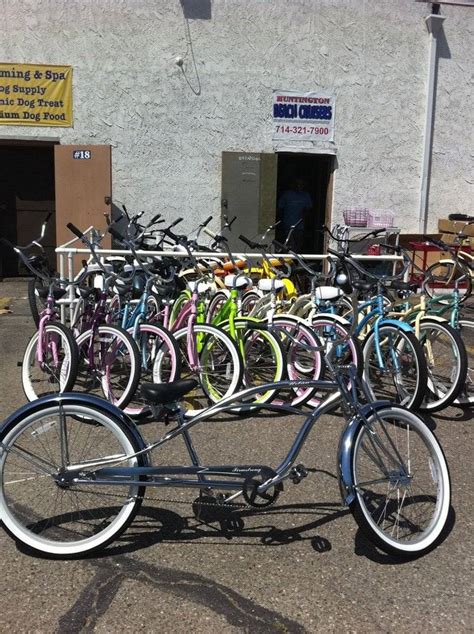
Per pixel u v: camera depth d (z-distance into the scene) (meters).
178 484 2.77
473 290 7.72
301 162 9.70
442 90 9.35
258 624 2.36
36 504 3.05
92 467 2.77
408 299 4.75
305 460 3.71
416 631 2.34
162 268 5.33
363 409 2.84
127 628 2.33
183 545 2.86
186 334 4.41
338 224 9.20
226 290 5.08
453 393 4.25
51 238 9.86
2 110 8.56
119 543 2.87
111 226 6.30
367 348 4.40
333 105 9.12
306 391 4.37
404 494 3.08
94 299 4.70
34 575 2.63
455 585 2.61
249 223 9.12
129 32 8.55
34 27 8.42
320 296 4.73
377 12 8.98
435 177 9.55
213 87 8.82
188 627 2.34
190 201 9.02
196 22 8.64
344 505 2.91
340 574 2.67
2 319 7.21
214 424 4.21
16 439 2.76
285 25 8.82
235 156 8.95
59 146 8.52
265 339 4.59
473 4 9.15
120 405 4.16
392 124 9.29
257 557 2.78
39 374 4.70
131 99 8.70
